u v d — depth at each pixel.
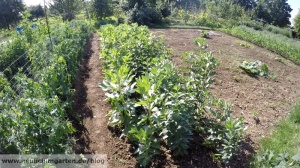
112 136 4.07
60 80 4.50
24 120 2.83
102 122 4.48
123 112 4.00
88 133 4.16
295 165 3.26
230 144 3.39
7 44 6.41
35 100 3.27
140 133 3.25
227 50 11.13
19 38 6.60
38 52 5.34
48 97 3.76
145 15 21.33
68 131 3.45
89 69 7.57
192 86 4.19
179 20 24.39
